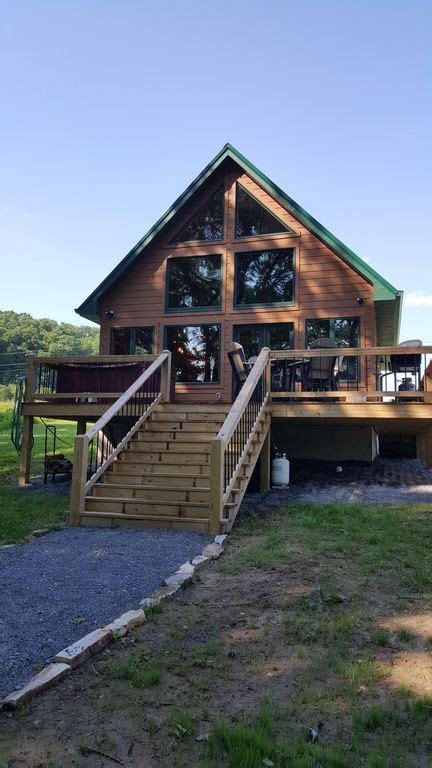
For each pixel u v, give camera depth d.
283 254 12.09
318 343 9.91
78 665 2.72
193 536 5.32
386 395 8.37
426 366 8.25
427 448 11.09
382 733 2.11
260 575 4.11
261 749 1.98
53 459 10.51
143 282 12.79
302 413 8.54
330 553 4.62
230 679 2.57
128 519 5.82
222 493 5.60
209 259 12.62
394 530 5.29
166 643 2.97
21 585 3.87
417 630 3.05
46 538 5.35
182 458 7.08
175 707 2.32
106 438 11.30
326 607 3.42
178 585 3.83
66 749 2.04
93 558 4.54
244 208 12.48
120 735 2.13
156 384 9.27
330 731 2.13
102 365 9.94
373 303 11.17
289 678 2.56
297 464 11.31
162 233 12.83
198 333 12.38
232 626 3.19
